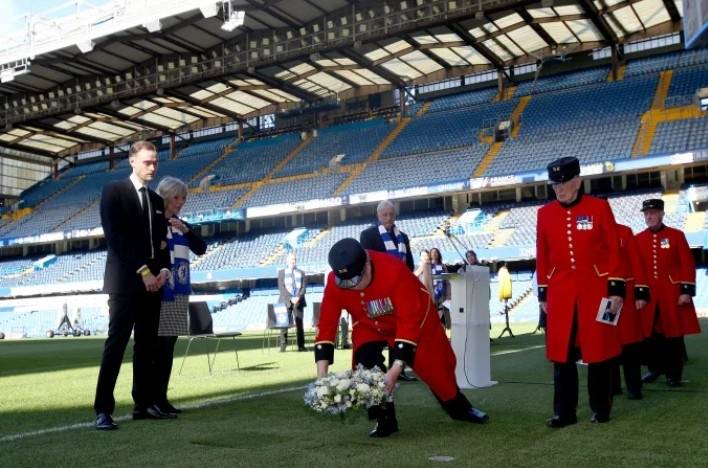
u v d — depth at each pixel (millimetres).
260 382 7430
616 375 5668
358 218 33562
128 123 38844
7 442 4113
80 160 47125
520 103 32969
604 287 4305
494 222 28406
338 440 3992
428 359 4008
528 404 5273
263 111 37594
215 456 3596
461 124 33469
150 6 25453
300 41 28578
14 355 14453
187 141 43219
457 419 4465
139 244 4793
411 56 30406
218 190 36250
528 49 30750
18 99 35438
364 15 27188
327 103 35750
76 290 34812
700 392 5797
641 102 29078
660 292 6387
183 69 31047
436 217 30531
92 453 3744
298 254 31062
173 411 5164
